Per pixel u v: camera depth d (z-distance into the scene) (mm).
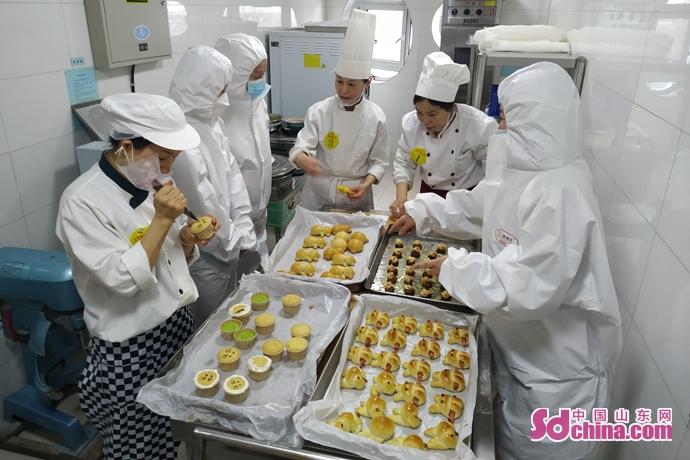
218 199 1835
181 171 1675
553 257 1081
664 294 1087
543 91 1161
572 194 1124
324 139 2361
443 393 1191
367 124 2311
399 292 1598
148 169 1209
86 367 1396
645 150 1289
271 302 1512
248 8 3361
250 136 2227
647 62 1320
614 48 1665
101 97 2135
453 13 3520
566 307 1220
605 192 1655
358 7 4977
